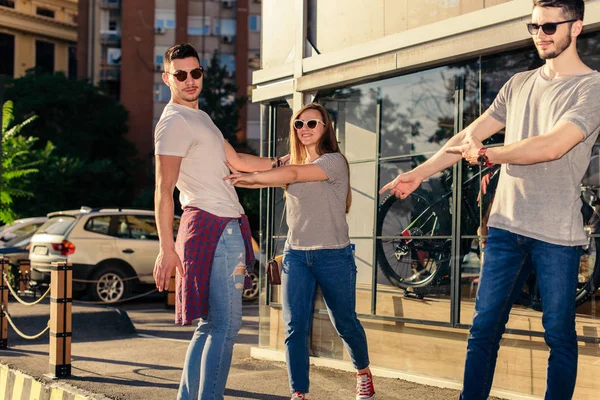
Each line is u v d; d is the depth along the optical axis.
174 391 5.52
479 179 5.65
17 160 20.22
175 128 4.20
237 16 50.25
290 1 7.12
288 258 4.78
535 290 5.11
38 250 14.52
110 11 51.38
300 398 4.70
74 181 38.91
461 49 5.46
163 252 4.14
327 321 6.62
